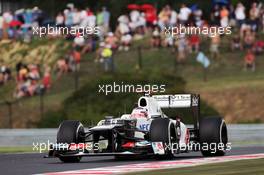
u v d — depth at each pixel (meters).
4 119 137.00
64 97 137.62
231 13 145.50
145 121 54.31
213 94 130.88
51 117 125.12
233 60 145.12
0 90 148.75
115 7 151.50
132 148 53.06
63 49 152.38
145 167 47.09
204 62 138.75
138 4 150.88
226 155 58.44
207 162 50.28
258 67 142.25
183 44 147.00
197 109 57.94
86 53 150.38
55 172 44.69
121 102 117.38
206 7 143.12
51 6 154.25
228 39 149.62
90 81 124.81
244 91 130.75
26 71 146.00
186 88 127.06
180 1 145.62
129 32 150.38
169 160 53.03
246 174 41.88
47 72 144.25
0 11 163.12
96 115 117.19
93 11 155.00
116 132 52.47
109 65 142.88
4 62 156.00
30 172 45.34
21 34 158.50
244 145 77.12
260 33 145.88
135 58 146.88
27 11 156.62
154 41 149.88
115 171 44.69
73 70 146.88
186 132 56.19
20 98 143.88
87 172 44.09
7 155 65.00
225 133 57.28
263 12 145.00
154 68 133.75
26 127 132.00
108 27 146.88
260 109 126.12
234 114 125.88
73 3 154.25
